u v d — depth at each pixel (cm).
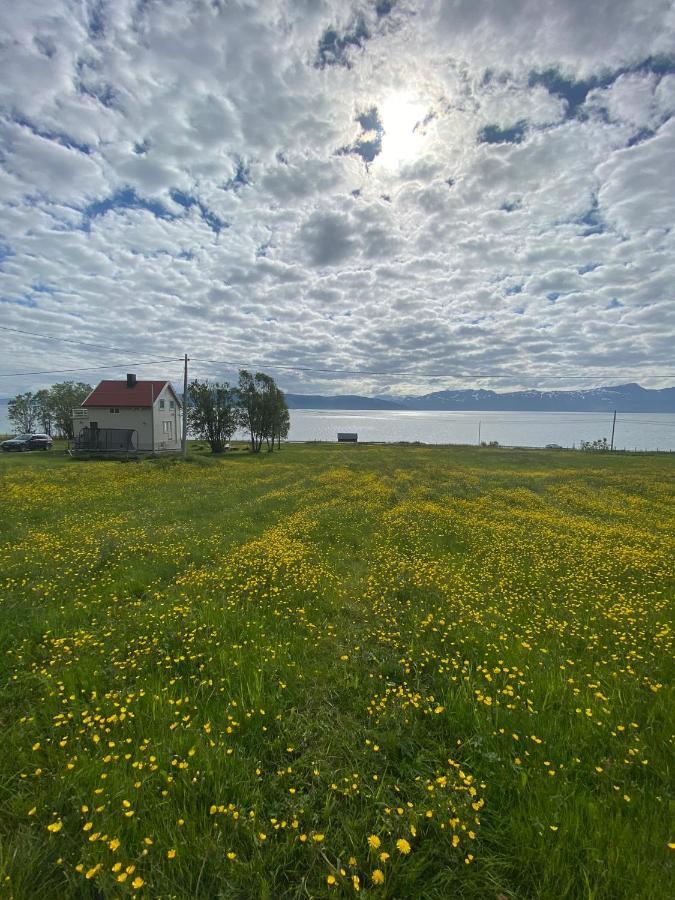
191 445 5975
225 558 889
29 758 334
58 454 4144
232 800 300
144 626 571
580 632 573
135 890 233
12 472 2339
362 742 363
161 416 5081
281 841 272
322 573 798
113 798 290
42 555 889
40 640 548
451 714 396
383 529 1198
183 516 1385
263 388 5134
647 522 1404
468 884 244
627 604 650
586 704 399
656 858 247
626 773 320
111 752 337
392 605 668
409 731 376
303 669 475
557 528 1266
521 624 597
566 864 247
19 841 264
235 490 2016
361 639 558
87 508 1476
